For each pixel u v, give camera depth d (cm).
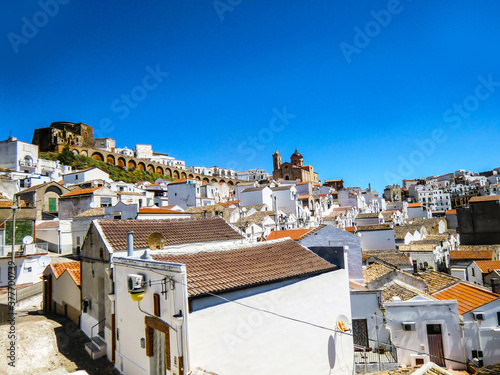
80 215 3862
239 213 5241
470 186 12300
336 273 1705
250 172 19612
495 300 1878
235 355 1248
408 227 6059
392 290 2091
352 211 8381
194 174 13925
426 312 1836
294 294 1491
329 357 1566
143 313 1370
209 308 1218
